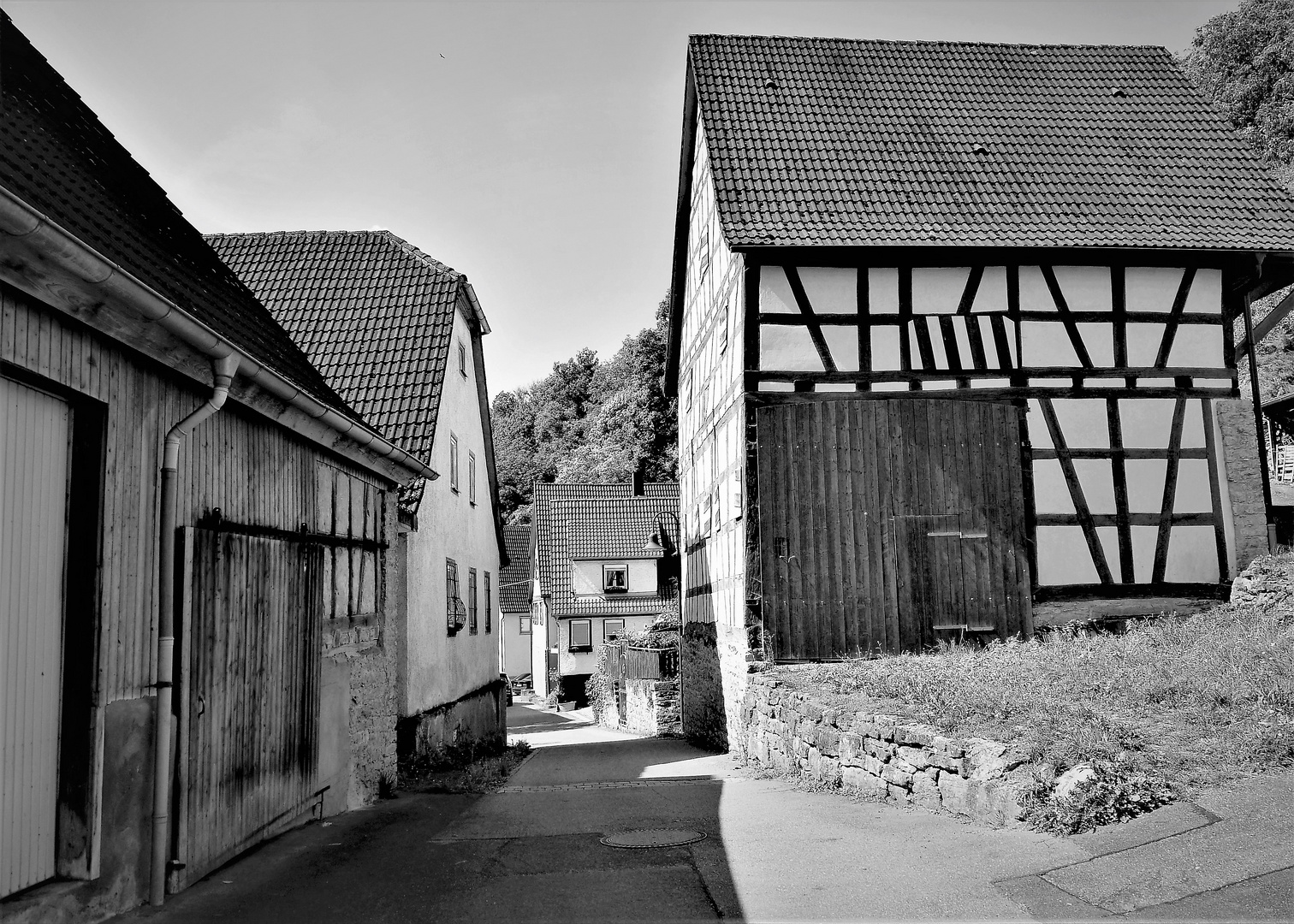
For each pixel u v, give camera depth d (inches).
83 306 198.1
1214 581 593.6
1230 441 602.9
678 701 974.4
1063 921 203.8
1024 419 594.2
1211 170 660.1
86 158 286.4
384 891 251.0
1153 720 318.7
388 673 449.7
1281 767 271.0
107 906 213.8
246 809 284.5
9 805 189.5
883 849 271.7
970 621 577.0
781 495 581.6
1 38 277.3
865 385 590.6
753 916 221.5
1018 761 288.5
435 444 629.6
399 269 730.2
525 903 238.7
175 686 242.1
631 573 1834.4
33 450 197.3
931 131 680.4
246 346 292.4
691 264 823.7
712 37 735.7
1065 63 746.8
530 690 2267.5
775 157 647.1
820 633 572.7
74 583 209.5
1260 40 2143.2
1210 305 613.3
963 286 601.3
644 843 304.2
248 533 289.3
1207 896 207.0
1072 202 630.5
